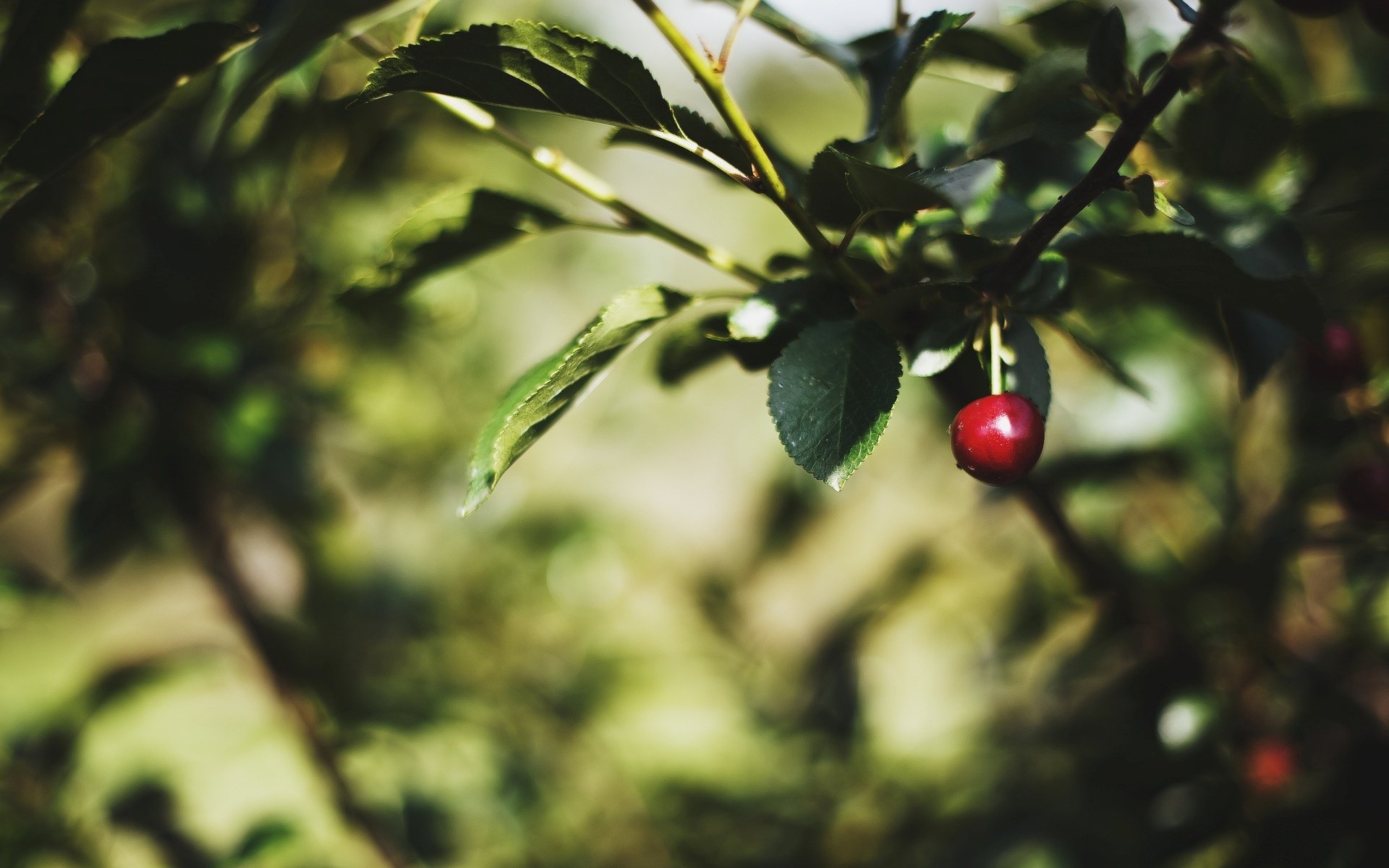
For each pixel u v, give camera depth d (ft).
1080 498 2.52
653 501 4.10
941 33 1.77
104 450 2.37
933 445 3.19
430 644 3.28
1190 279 1.76
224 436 2.39
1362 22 2.41
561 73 1.71
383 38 2.23
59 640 3.40
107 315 2.42
